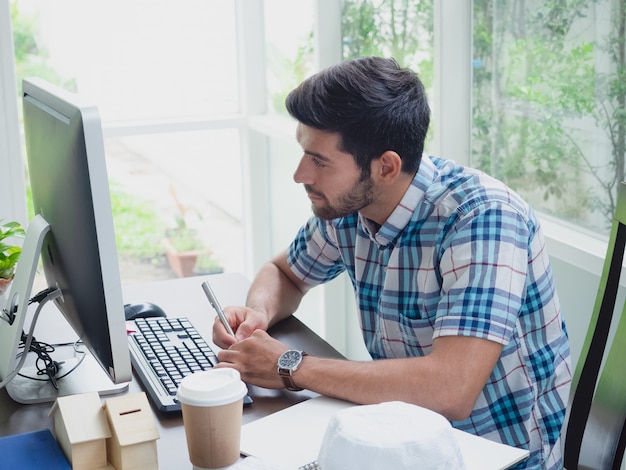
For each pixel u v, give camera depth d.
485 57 2.15
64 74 3.10
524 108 2.05
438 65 2.19
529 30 2.00
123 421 0.98
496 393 1.35
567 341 1.44
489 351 1.22
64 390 1.30
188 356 1.38
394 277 1.39
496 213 1.30
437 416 0.95
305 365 1.25
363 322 1.51
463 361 1.21
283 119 3.20
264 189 3.42
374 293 1.47
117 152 3.27
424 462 0.90
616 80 1.76
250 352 1.30
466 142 2.26
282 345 1.31
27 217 2.97
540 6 1.95
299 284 1.68
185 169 3.37
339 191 1.32
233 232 3.51
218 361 1.36
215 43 3.31
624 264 1.68
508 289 1.25
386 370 1.22
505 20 2.07
